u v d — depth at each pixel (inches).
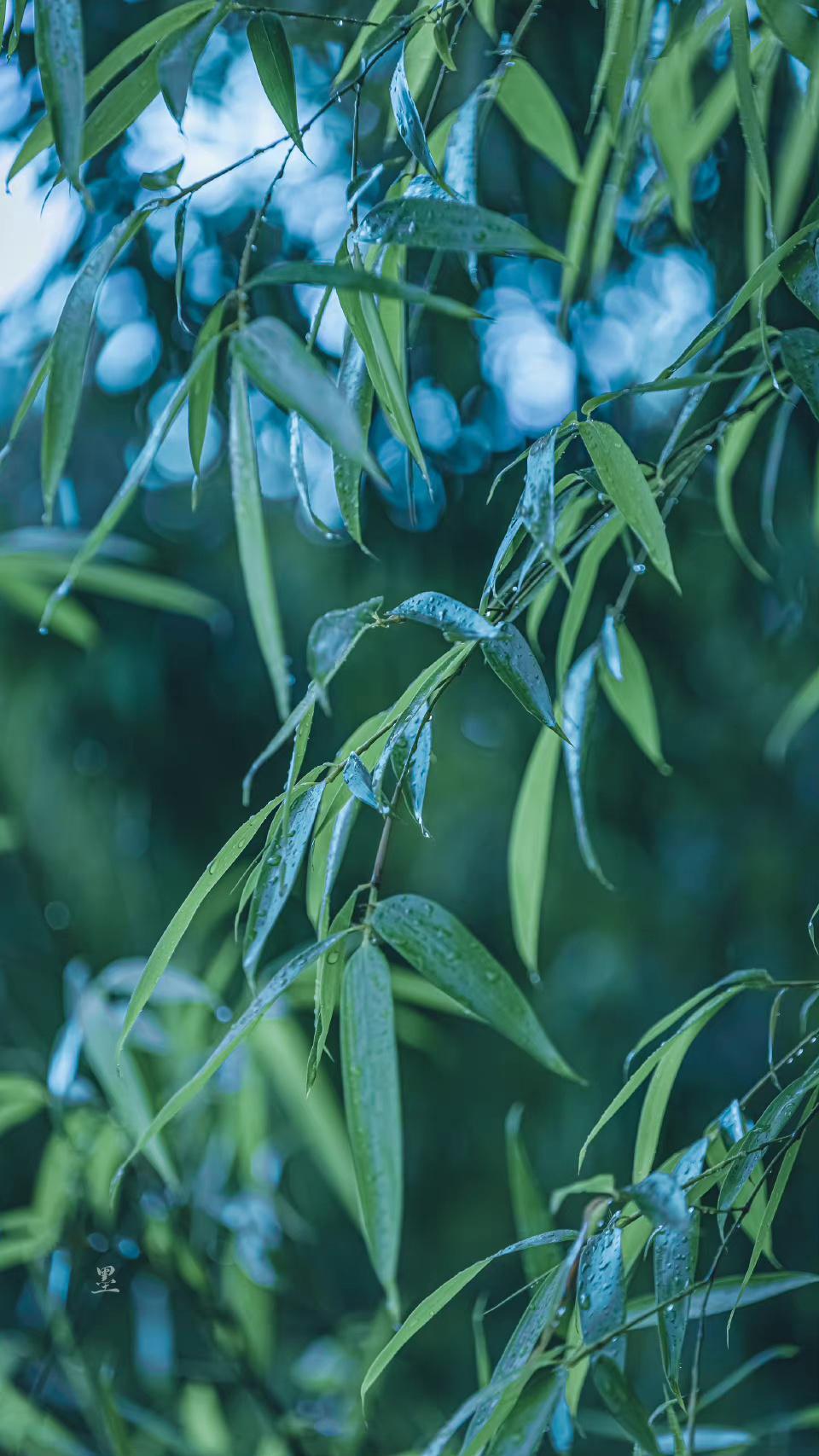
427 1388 151.9
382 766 45.6
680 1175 48.1
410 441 47.9
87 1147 70.2
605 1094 148.1
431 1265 154.5
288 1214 82.7
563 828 146.3
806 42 47.9
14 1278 140.7
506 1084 154.3
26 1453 69.9
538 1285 46.6
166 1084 72.5
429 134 52.1
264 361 43.5
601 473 46.2
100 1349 118.4
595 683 52.8
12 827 111.4
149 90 47.3
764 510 57.3
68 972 67.5
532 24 73.0
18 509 127.0
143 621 133.5
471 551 122.4
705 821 147.8
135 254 102.2
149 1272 84.7
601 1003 147.8
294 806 46.1
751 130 47.6
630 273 99.3
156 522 133.5
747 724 141.9
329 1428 77.0
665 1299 46.2
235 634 136.6
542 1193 55.3
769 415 101.3
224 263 99.7
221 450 124.8
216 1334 72.3
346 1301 148.3
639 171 67.9
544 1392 44.4
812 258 45.9
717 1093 150.3
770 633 133.5
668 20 53.7
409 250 81.0
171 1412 91.9
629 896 146.7
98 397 122.2
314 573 129.3
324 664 44.3
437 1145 156.1
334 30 82.0
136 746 135.9
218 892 109.3
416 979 74.5
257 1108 75.5
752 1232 50.5
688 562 131.5
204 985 68.4
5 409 123.1
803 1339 151.1
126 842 135.4
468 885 144.0
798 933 150.5
